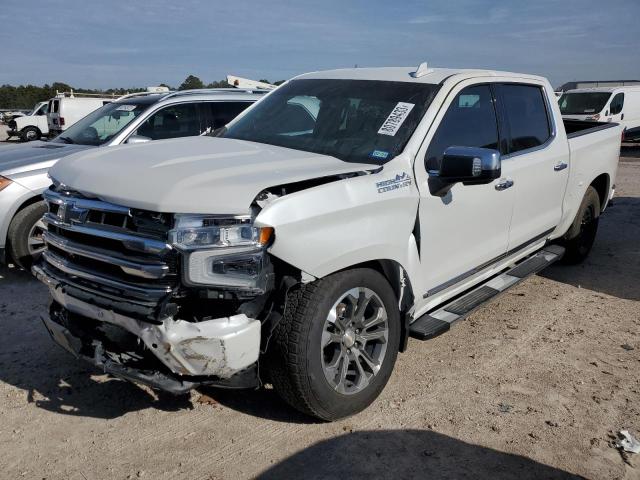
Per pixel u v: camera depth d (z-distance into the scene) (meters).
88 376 4.06
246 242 2.97
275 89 5.03
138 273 2.98
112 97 26.69
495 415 3.72
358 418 3.64
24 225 6.02
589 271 6.65
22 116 29.56
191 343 2.94
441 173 3.75
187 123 7.58
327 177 3.39
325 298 3.26
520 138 5.04
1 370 4.12
